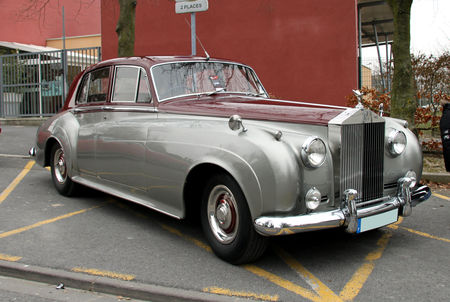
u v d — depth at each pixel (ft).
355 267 12.21
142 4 48.91
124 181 15.71
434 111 29.68
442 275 11.64
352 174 11.78
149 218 17.04
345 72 40.32
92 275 11.41
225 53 45.24
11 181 23.39
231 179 11.73
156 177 14.07
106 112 16.87
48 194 20.71
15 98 49.85
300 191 10.99
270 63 43.27
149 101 15.05
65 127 19.11
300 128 11.87
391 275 11.65
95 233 15.08
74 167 18.70
